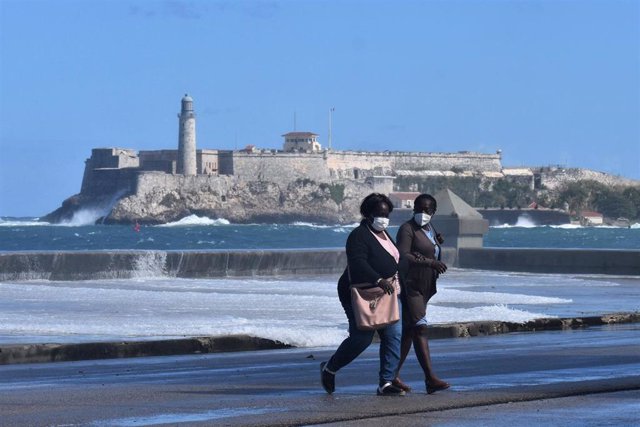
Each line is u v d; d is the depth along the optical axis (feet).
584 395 119.44
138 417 103.91
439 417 105.19
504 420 103.19
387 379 120.16
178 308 230.68
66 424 99.81
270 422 101.40
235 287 305.53
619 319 231.09
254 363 153.17
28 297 260.01
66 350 156.87
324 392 122.62
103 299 254.47
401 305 123.24
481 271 424.05
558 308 251.60
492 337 197.98
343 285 121.60
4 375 138.72
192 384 129.39
